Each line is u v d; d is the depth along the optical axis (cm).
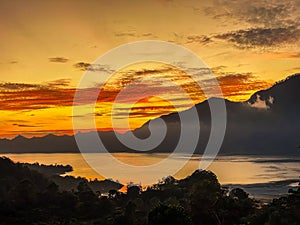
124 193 10919
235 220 7325
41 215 9469
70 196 10456
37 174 13688
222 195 7975
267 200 8781
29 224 8825
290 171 16025
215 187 7969
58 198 10425
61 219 9212
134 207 8738
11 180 12069
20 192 10500
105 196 10825
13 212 9569
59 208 10012
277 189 11512
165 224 6012
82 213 9756
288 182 13025
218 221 7288
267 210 6881
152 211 6262
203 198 7588
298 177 14112
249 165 17812
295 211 6469
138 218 8425
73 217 9388
